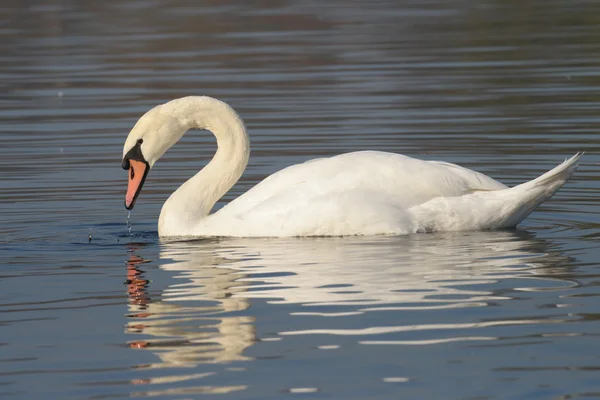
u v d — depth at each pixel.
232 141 15.07
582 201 15.83
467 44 31.39
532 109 22.41
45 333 10.03
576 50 29.52
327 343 9.47
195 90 25.50
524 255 12.53
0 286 11.76
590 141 19.42
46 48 32.53
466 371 8.72
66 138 21.00
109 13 40.22
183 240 14.11
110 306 10.85
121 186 17.42
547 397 8.17
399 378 8.62
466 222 13.91
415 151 19.02
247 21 37.66
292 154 19.08
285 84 26.05
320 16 38.59
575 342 9.30
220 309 10.60
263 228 14.02
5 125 22.36
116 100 24.67
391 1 42.44
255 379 8.71
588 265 11.98
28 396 8.50
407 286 11.19
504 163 18.06
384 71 27.48
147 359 9.25
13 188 17.28
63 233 14.59
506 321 9.92
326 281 11.48
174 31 35.38
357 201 13.77
